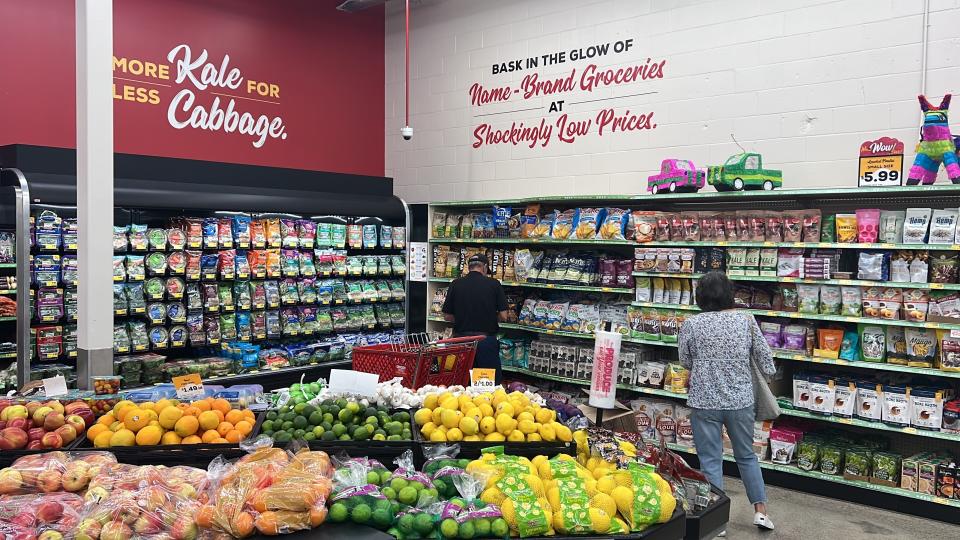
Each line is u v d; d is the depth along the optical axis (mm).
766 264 5246
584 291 6629
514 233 6730
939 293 4594
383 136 8398
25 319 4672
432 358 4191
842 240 4953
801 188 5512
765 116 5715
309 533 2346
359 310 7020
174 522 2342
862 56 5258
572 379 6246
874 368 4926
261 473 2535
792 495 5066
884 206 5207
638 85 6457
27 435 3020
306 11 7551
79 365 4062
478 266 6176
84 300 4016
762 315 5395
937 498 4551
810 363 5500
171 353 6055
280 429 3148
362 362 4227
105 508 2336
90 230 4000
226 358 6004
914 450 5137
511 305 6809
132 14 6223
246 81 7051
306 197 6527
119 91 6152
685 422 5645
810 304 5094
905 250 4711
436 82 7992
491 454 2904
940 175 4922
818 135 5465
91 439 3090
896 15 5113
